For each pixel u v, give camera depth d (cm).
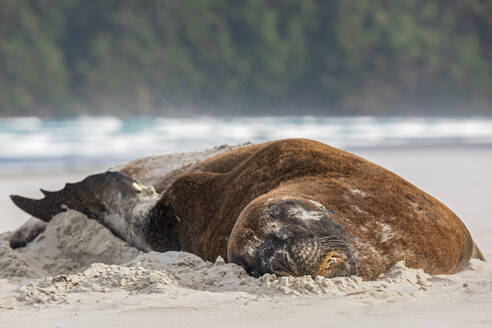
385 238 2033
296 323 1483
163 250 2633
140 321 1534
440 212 2211
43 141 10112
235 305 1655
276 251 1898
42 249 2852
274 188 2270
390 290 1805
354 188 2156
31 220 3173
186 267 2106
